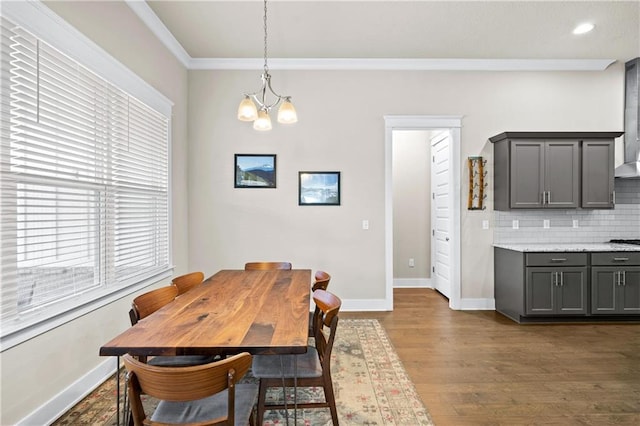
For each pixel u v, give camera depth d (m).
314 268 4.09
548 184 3.76
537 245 3.88
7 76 1.68
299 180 4.07
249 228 4.07
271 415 2.03
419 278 5.43
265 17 2.89
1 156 1.66
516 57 3.97
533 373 2.51
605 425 1.91
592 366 2.62
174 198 3.68
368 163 4.09
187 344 1.29
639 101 3.96
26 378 1.78
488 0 2.88
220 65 4.02
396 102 4.08
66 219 2.05
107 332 2.46
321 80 4.07
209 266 4.07
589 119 4.11
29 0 1.75
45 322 1.88
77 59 2.11
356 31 3.38
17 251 1.75
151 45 3.14
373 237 4.09
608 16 3.12
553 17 3.14
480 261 4.12
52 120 1.94
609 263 3.53
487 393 2.24
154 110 3.15
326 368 1.66
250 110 2.39
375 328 3.47
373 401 2.15
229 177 4.07
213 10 3.00
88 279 2.29
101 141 2.39
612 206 3.74
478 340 3.15
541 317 3.65
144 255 3.04
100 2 2.38
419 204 5.45
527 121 4.11
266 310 1.75
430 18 3.15
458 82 4.09
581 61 4.04
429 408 2.07
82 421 1.95
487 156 4.11
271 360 1.78
